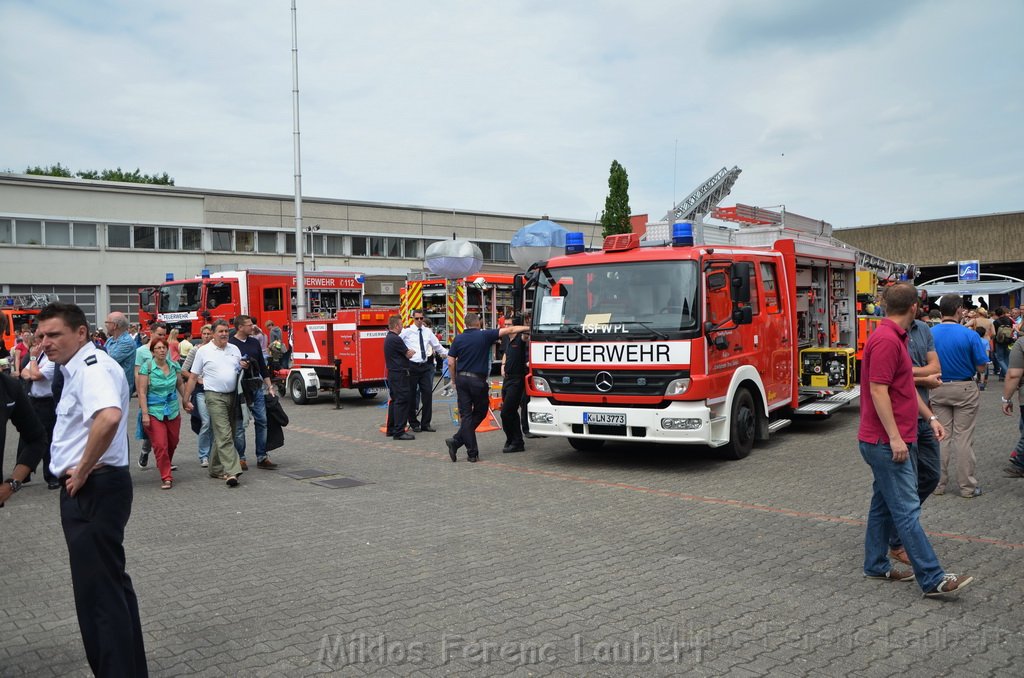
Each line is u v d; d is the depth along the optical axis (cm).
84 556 368
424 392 1336
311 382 1731
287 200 4466
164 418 900
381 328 1733
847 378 1229
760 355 1069
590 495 828
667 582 545
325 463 1046
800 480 881
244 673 408
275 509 780
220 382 904
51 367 893
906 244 4547
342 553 623
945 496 788
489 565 588
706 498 803
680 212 1434
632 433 940
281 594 528
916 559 502
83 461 359
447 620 478
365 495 843
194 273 4128
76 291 3781
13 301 3123
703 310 924
